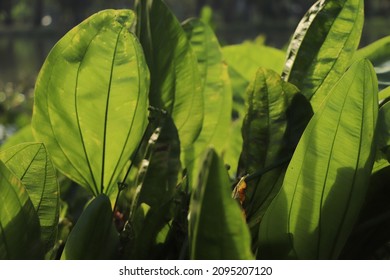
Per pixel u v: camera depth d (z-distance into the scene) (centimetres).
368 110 152
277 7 7519
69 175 170
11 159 159
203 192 141
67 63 164
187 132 179
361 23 174
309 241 155
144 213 163
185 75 177
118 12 163
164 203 163
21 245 151
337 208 154
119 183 170
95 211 154
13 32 7331
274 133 169
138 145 170
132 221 163
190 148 187
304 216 155
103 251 157
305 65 175
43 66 164
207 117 189
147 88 165
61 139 168
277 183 167
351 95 152
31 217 152
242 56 225
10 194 150
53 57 164
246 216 167
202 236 142
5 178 149
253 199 167
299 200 155
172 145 165
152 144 165
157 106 176
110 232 158
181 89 177
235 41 4734
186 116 178
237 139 210
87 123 167
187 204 166
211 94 190
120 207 181
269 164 168
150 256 164
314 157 154
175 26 177
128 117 167
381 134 161
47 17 8656
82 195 197
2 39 6594
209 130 189
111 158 169
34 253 152
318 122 154
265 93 169
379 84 183
